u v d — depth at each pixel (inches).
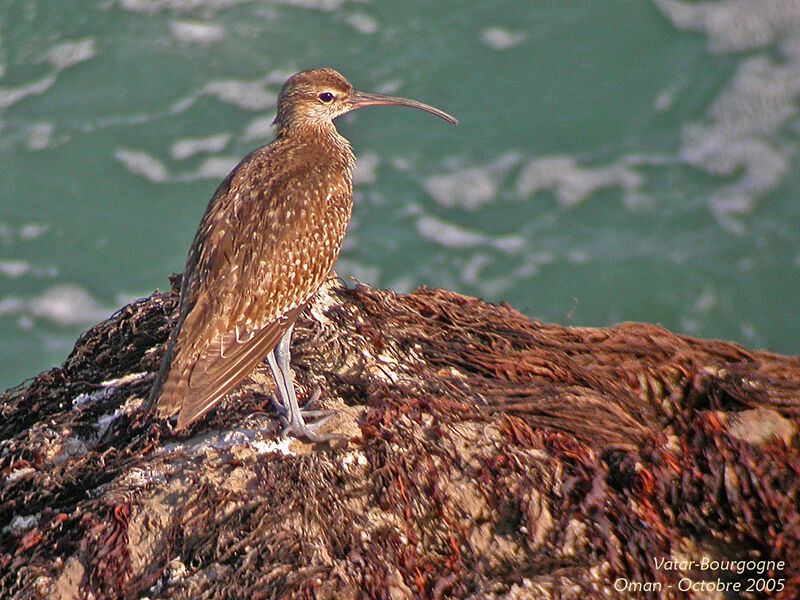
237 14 964.6
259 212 342.6
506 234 768.9
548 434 350.9
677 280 722.8
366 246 759.7
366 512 322.7
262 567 299.1
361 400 358.3
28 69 917.8
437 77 887.1
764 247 738.8
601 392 379.6
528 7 941.2
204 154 839.1
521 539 324.8
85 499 322.3
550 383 385.1
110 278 764.0
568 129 834.2
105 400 368.2
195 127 861.2
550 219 777.6
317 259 352.5
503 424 350.9
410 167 812.6
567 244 756.6
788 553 324.8
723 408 374.3
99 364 392.8
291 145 390.6
